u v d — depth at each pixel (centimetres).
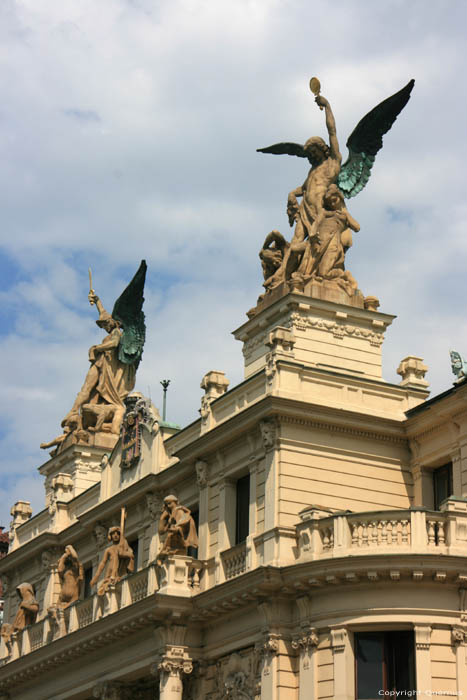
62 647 5472
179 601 4825
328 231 5347
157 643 4894
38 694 5822
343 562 4325
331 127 5544
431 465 4934
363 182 5609
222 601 4691
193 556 5194
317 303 5159
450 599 4322
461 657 4266
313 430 4834
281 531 4584
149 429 5672
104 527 5931
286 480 4709
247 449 4925
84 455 6550
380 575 4303
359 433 4922
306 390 4875
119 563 5422
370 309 5291
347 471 4856
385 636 4362
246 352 5397
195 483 5272
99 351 6850
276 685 4428
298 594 4478
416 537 4341
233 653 4712
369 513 4406
